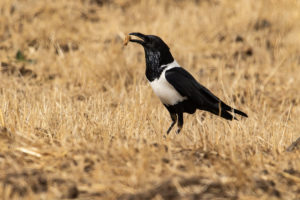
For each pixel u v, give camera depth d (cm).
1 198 616
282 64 1872
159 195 639
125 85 1584
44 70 1638
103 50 1814
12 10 2088
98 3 2381
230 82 1630
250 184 677
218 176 705
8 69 1603
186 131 1043
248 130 1013
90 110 1118
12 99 1132
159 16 2288
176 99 1027
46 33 1914
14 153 780
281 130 1041
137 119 1059
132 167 718
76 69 1617
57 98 1296
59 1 2242
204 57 1881
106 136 897
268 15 2284
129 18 2256
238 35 2092
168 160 763
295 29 2269
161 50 1022
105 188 666
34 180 672
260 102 1412
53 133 941
